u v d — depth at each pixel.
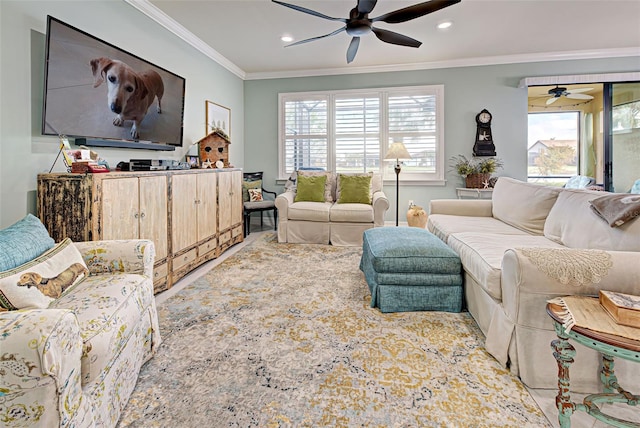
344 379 1.51
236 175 4.17
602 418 1.15
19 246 1.35
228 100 4.91
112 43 2.68
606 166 4.63
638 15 3.41
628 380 1.38
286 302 2.40
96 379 1.11
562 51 4.47
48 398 0.87
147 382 1.49
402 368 1.59
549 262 1.42
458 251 2.29
